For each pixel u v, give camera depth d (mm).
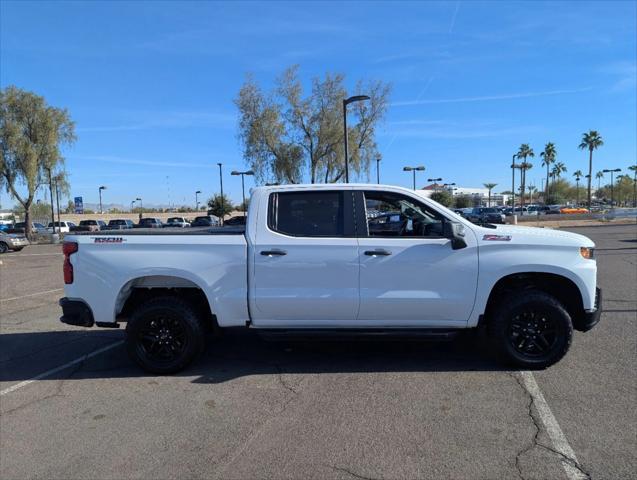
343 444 3682
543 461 3383
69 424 4156
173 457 3564
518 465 3340
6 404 4629
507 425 3918
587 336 6277
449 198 60750
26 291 11805
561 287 5312
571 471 3252
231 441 3779
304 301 5082
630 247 18000
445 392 4617
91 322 5289
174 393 4773
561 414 4082
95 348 6441
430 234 5230
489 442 3656
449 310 5086
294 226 5203
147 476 3326
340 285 5082
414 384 4840
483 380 4895
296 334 5137
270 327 5227
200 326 5285
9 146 40094
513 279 5324
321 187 5289
